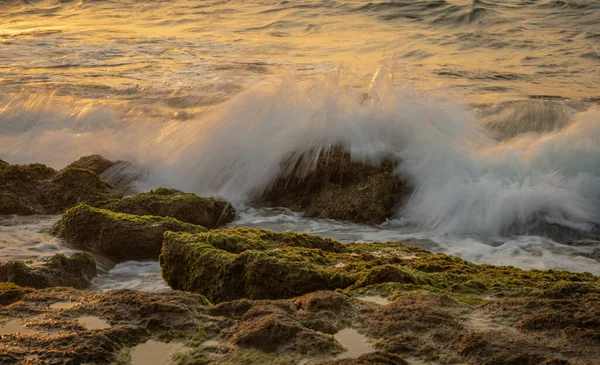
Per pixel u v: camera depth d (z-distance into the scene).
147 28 22.86
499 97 12.71
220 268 4.34
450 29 20.67
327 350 2.80
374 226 7.73
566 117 10.44
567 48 17.47
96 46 19.02
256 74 14.88
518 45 18.06
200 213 7.25
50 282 4.97
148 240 6.10
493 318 3.15
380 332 3.01
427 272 4.52
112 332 2.99
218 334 3.02
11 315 3.30
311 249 4.96
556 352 2.73
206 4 26.73
